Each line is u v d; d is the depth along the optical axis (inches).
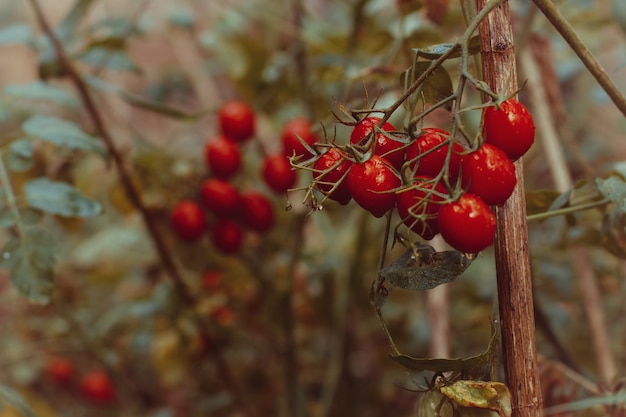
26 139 39.6
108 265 63.3
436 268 27.0
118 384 59.1
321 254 58.2
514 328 28.0
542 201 34.6
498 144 26.5
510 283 28.0
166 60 86.0
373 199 26.7
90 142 39.8
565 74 55.8
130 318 58.0
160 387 62.2
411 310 59.4
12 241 37.0
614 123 69.1
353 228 56.9
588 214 39.0
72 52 47.1
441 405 27.5
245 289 57.6
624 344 53.6
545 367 35.4
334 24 64.7
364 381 60.8
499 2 26.3
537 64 48.0
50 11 74.6
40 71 45.3
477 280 55.3
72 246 67.8
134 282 65.1
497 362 28.3
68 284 59.7
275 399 59.4
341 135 52.1
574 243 37.7
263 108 57.6
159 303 51.8
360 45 53.3
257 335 59.4
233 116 47.7
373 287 27.5
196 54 71.0
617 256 34.1
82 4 47.3
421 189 25.7
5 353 61.1
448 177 26.3
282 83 56.0
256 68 56.9
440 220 25.9
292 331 53.9
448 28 46.6
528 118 26.4
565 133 49.9
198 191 50.6
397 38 45.1
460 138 31.1
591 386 34.9
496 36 27.6
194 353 54.2
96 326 59.5
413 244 26.0
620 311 54.4
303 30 55.5
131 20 49.8
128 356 60.9
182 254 56.2
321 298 58.2
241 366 60.6
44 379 67.9
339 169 27.6
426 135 26.9
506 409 27.0
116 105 71.7
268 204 49.2
